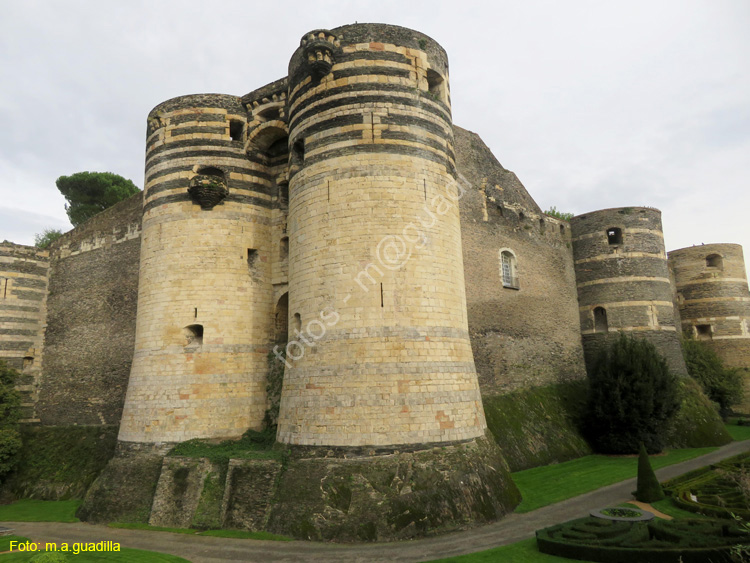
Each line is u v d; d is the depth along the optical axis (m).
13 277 37.94
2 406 29.52
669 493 21.84
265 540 17.70
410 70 22.72
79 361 35.69
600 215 40.09
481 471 19.64
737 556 13.57
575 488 23.42
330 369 19.98
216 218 25.77
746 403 46.12
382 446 18.78
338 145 21.67
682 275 49.97
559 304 38.12
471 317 30.72
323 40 21.91
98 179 57.47
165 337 24.53
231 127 28.11
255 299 25.94
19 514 24.55
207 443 23.14
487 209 33.97
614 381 31.62
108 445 30.62
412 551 16.16
